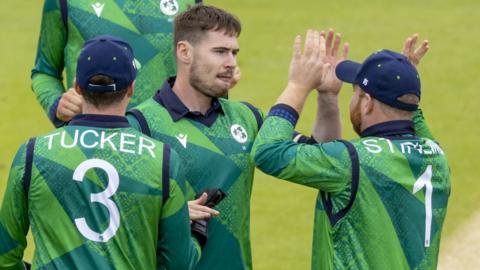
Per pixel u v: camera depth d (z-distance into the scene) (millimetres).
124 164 15805
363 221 17000
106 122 16031
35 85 21688
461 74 50031
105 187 15703
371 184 16938
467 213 34219
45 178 15750
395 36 55656
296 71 17906
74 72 21391
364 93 17484
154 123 18219
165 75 21422
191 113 18406
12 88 47781
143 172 15812
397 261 17031
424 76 49812
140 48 21281
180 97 18500
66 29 21438
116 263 15586
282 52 52719
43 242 15797
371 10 61000
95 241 15602
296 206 34688
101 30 21156
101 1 21281
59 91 21516
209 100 18609
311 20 58594
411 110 17438
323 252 17484
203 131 18422
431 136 19359
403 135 17453
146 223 15805
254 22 58094
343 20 58688
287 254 30719
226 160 18453
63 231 15688
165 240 16109
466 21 58969
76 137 15906
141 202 15750
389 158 17078
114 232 15633
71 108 19453
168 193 15891
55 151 15828
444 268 29812
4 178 36750
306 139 19375
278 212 34188
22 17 59125
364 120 17641
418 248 17172
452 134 42188
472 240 31875
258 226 33000
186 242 16219
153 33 21328
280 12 60188
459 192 36125
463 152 40094
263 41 54594
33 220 15898
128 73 15969
